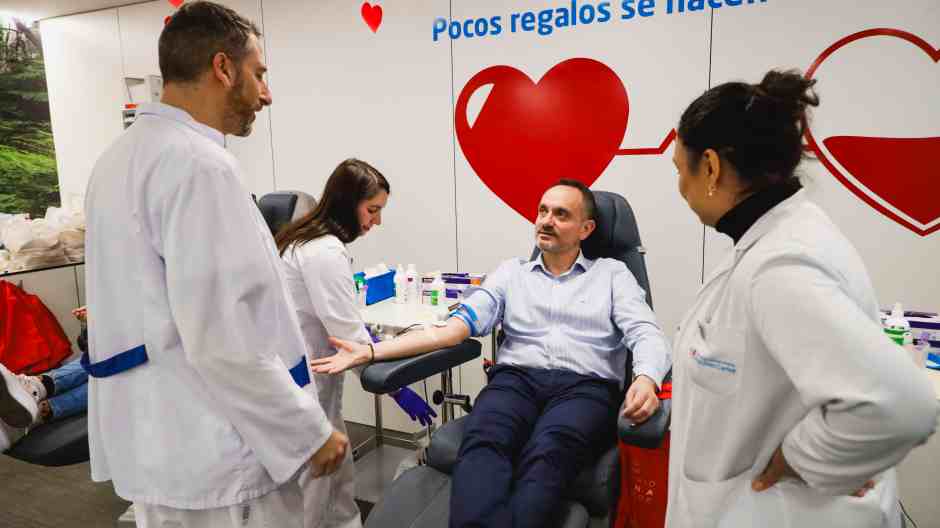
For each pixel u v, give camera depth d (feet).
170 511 3.55
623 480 4.86
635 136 7.74
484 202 8.72
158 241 3.21
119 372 3.43
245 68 3.46
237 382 3.22
